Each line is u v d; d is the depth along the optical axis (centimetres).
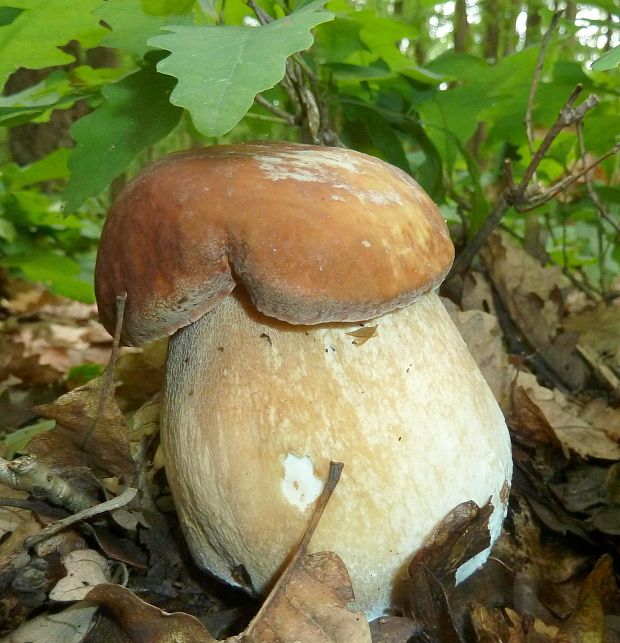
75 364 51
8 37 25
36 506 21
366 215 17
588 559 23
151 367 36
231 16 30
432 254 18
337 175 18
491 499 20
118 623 17
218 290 18
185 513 20
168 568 22
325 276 17
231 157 19
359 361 18
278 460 18
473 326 31
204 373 19
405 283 17
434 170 37
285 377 18
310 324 17
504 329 36
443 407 19
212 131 15
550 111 37
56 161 40
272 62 16
